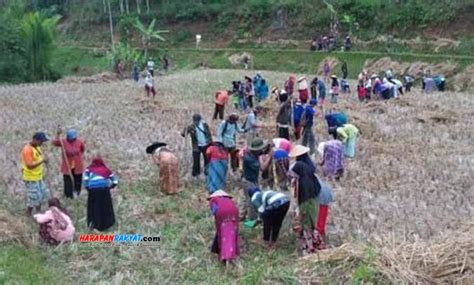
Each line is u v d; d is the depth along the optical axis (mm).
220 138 14836
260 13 59562
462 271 8805
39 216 10633
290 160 12945
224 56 55625
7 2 62719
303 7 57625
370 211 12289
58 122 21938
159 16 66125
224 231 9992
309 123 16516
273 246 10680
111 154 16969
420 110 25234
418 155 17562
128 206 12727
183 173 15164
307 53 49688
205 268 9953
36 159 11844
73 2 79312
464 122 22812
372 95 28922
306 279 9203
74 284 9320
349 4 54188
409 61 43344
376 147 18312
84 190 13367
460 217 11836
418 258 9188
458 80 38750
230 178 14586
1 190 13547
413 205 12711
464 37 45844
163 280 9484
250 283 9305
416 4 50094
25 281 9102
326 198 10492
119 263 10039
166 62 53312
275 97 25359
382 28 51125
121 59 54531
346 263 9320
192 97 29672
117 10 72562
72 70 61156
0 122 21859
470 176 15125
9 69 46500
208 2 66250
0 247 10148
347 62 46188
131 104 26750
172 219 12086
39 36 48156
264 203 10445
